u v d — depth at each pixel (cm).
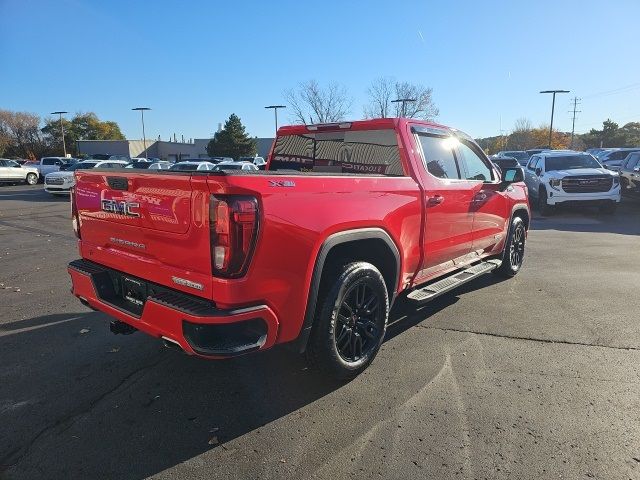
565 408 330
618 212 1602
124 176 326
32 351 430
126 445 293
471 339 452
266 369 394
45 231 1188
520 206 668
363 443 293
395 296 411
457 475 264
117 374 386
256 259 281
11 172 3353
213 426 313
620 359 407
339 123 491
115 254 351
